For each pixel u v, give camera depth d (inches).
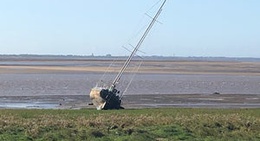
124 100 5521.7
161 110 4079.7
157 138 2372.0
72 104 5083.7
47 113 3617.1
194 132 2518.5
